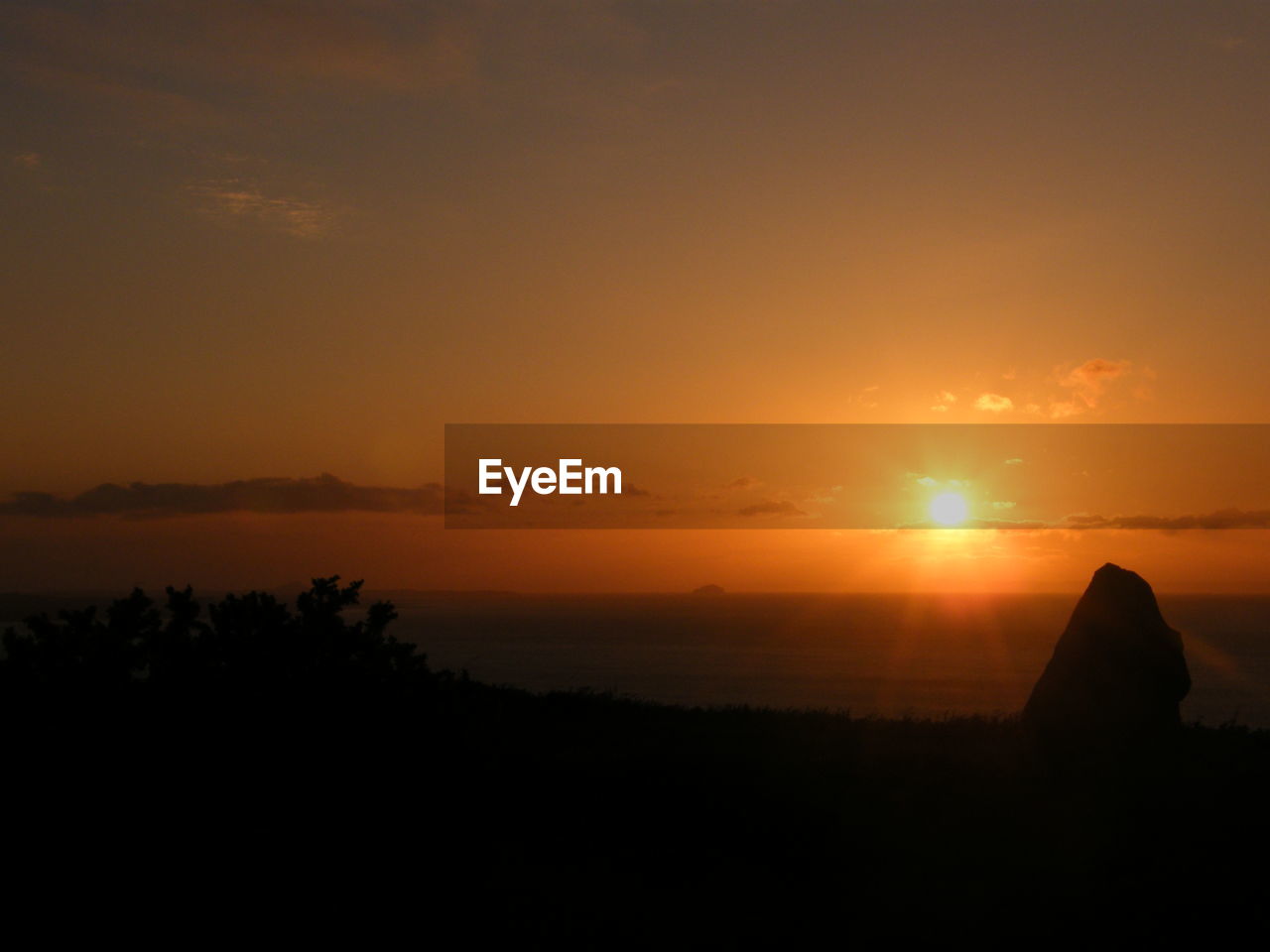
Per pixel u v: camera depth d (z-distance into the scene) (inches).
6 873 271.1
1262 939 255.0
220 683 363.3
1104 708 484.4
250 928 249.3
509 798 366.0
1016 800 392.8
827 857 318.3
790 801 378.0
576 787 386.6
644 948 241.8
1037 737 494.9
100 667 340.5
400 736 371.9
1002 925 261.7
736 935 250.8
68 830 294.2
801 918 264.1
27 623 345.7
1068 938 253.9
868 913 268.5
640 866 304.2
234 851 294.7
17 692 326.6
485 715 473.4
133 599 365.7
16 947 236.5
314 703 364.8
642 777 407.8
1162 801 393.4
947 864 312.5
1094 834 346.3
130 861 283.7
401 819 329.1
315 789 338.6
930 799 390.9
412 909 263.0
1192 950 248.2
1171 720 493.7
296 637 380.5
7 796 300.4
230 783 331.6
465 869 293.9
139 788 315.9
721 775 418.6
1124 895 285.3
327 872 285.4
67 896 262.5
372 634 400.5
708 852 319.0
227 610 382.3
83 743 323.6
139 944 239.5
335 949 238.2
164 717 342.6
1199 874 304.5
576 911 265.0
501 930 250.7
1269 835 348.5
